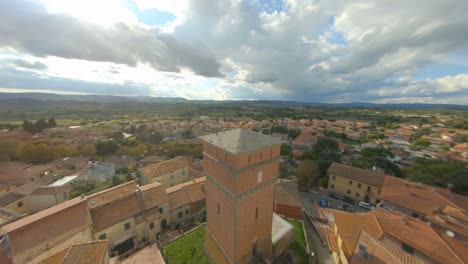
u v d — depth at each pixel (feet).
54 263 62.03
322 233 102.99
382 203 119.85
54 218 75.77
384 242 75.36
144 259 76.74
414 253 69.77
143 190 110.52
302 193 177.78
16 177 170.60
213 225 69.77
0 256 62.34
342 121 581.94
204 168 71.41
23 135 299.38
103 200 97.14
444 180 149.38
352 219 92.84
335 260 84.69
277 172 68.28
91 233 82.99
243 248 59.72
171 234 103.30
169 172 167.53
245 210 58.13
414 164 197.67
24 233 67.36
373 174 162.81
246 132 68.80
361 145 301.22
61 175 189.06
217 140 64.49
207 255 71.92
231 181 54.90
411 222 84.64
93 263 58.70
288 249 80.23
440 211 98.27
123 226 93.45
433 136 348.59
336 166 181.88
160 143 333.83
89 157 265.34
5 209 119.24
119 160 249.96
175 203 116.98
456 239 77.87
